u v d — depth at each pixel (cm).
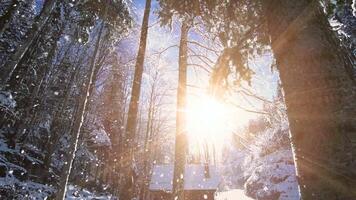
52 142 1459
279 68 193
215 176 2464
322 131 150
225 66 315
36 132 1462
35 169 1234
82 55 1947
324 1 244
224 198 3170
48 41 1512
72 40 1638
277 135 2175
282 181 2645
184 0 416
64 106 1662
